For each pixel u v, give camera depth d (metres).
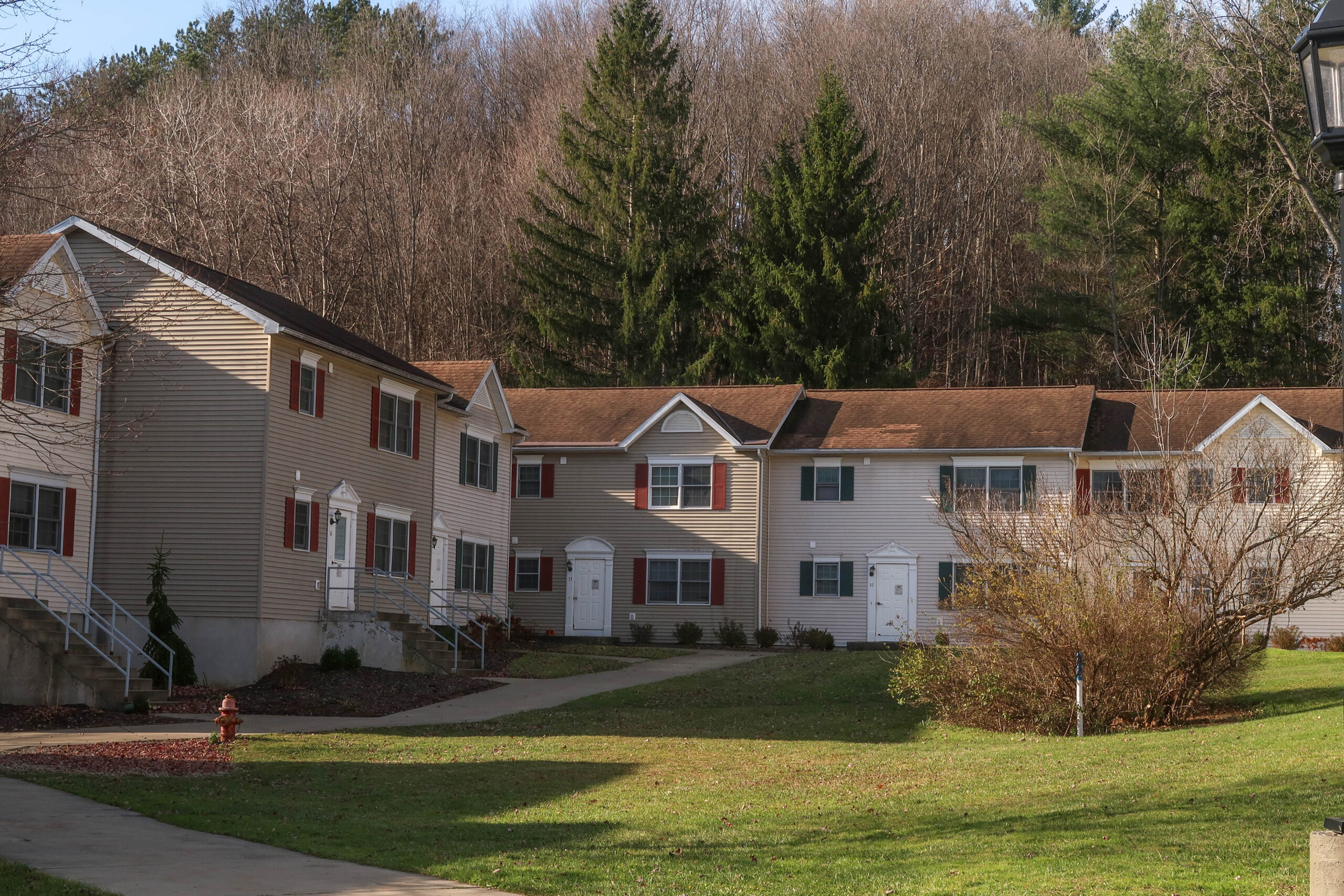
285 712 25.41
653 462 43.09
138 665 28.62
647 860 12.24
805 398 45.31
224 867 11.62
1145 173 55.25
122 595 29.08
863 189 57.22
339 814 14.95
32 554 26.78
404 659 30.98
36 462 26.84
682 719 24.91
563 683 30.39
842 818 14.50
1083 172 56.31
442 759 19.78
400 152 65.06
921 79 68.75
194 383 29.38
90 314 27.98
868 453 41.50
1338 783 14.51
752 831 13.80
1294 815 12.98
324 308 54.72
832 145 56.66
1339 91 8.23
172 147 53.50
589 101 60.06
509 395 47.06
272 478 29.11
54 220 41.66
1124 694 22.11
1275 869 10.77
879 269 57.47
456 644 31.83
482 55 78.12
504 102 76.81
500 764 19.30
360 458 33.03
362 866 11.96
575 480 43.75
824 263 55.16
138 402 29.56
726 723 24.34
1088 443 40.44
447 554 37.88
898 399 44.16
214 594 28.73
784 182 57.25
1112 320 55.25
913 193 66.81
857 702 27.22
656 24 60.81
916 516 41.28
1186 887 10.20
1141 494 23.31
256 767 18.44
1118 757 17.89
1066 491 39.31
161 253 30.88
